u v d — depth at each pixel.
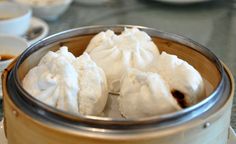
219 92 0.32
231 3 0.78
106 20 0.71
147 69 0.38
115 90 0.39
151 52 0.41
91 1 0.78
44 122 0.29
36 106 0.30
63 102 0.33
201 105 0.30
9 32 0.61
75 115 0.28
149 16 0.73
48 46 0.39
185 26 0.69
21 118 0.30
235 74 0.53
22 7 0.67
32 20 0.68
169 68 0.35
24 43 0.54
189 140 0.29
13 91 0.32
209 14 0.74
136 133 0.28
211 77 0.37
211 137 0.30
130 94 0.33
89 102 0.34
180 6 0.76
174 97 0.33
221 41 0.64
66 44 0.41
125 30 0.43
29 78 0.35
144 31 0.44
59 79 0.34
